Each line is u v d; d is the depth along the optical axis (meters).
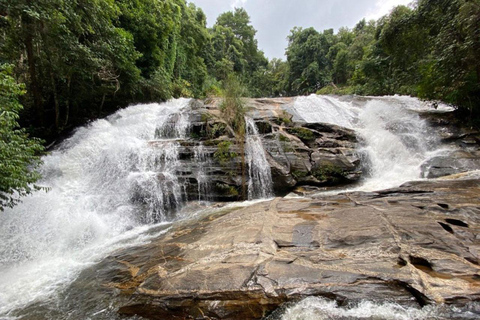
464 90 8.93
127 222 6.68
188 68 26.72
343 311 2.38
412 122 10.45
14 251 5.28
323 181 8.11
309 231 3.83
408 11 12.52
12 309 3.37
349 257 3.03
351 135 9.84
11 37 8.77
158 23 16.70
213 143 8.70
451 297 2.23
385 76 18.64
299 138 9.43
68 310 3.19
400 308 2.30
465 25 7.99
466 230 3.32
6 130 4.80
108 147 9.09
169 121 11.00
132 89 14.10
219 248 3.76
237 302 2.66
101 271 4.11
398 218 3.79
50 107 12.10
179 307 2.74
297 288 2.65
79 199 7.13
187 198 7.64
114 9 11.37
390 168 8.59
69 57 9.55
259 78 47.12
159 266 3.63
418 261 2.79
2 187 4.51
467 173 6.64
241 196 7.78
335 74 38.44
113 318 2.88
